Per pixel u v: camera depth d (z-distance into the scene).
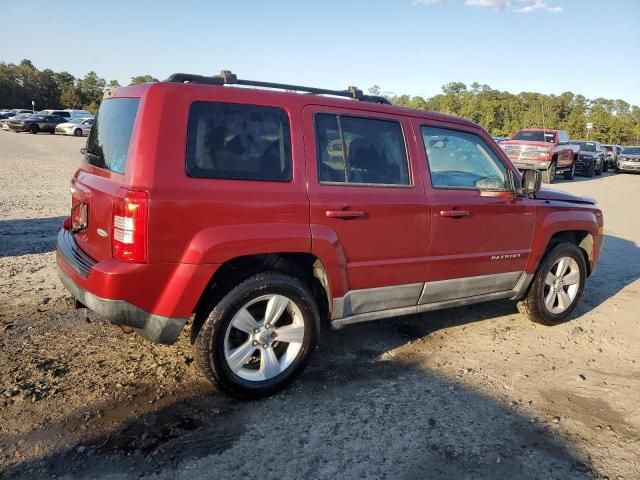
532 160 19.59
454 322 5.08
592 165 26.38
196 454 2.84
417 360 4.16
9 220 8.57
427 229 3.99
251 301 3.31
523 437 3.16
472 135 4.41
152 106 3.02
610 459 3.00
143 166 2.94
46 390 3.38
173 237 2.99
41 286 5.36
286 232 3.29
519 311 5.19
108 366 3.75
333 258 3.53
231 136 3.21
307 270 3.68
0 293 5.09
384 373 3.91
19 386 3.39
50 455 2.76
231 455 2.84
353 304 3.77
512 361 4.24
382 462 2.86
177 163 3.01
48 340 4.11
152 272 2.97
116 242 2.98
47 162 18.36
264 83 3.58
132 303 2.98
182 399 3.37
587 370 4.15
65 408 3.19
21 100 93.69
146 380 3.58
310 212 3.41
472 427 3.24
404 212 3.84
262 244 3.22
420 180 3.98
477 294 4.53
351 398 3.51
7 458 2.72
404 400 3.52
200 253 3.03
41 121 37.09
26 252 6.67
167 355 3.96
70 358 3.84
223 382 3.28
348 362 4.06
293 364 3.53
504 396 3.64
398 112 3.96
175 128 3.03
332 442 3.01
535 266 4.82
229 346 3.34
